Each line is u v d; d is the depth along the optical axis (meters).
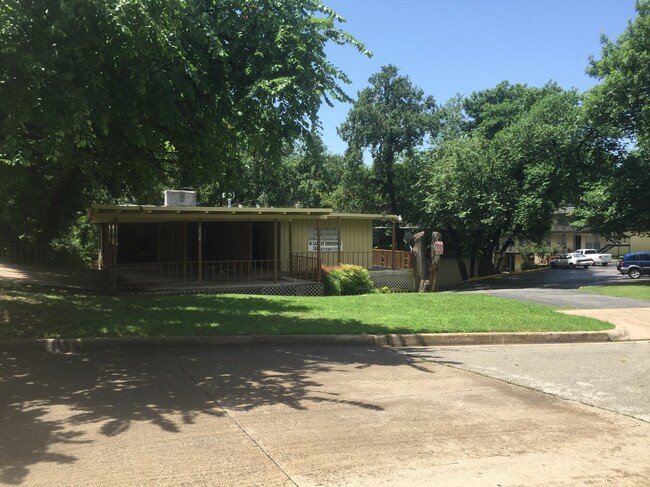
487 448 4.53
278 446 4.47
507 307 13.27
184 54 8.91
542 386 6.64
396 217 24.75
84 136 7.52
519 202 30.97
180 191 23.58
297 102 9.46
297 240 23.39
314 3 10.04
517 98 44.41
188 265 23.38
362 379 6.79
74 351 8.00
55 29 6.92
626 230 31.11
